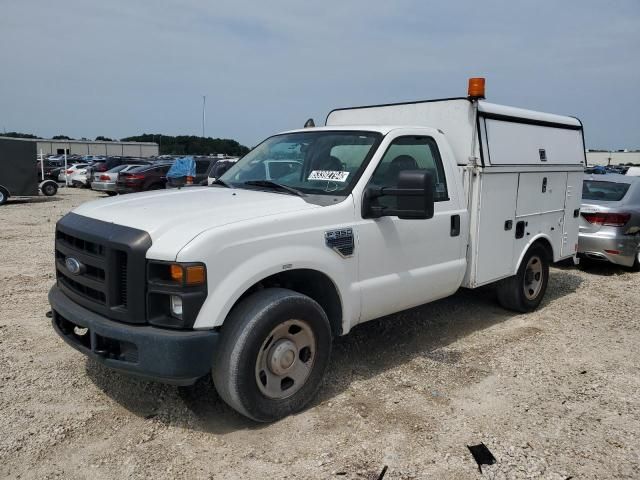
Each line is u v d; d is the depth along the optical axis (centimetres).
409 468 318
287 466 317
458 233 495
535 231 614
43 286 699
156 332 317
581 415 389
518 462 328
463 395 414
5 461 314
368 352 498
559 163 643
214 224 335
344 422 368
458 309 641
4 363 447
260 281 373
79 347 356
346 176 420
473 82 500
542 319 616
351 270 402
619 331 580
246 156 528
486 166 514
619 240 838
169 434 348
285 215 363
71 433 345
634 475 318
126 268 326
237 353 334
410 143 462
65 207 1902
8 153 2036
